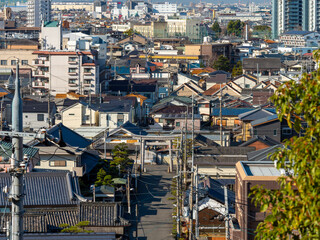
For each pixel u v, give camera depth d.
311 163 18.06
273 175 45.91
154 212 64.75
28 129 107.12
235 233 45.59
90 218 54.28
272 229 19.80
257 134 90.69
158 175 82.94
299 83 19.81
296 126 19.22
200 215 54.62
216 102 128.50
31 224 50.91
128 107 110.19
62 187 59.75
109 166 76.50
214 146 84.56
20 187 26.47
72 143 77.25
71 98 127.44
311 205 17.67
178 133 98.62
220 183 68.94
